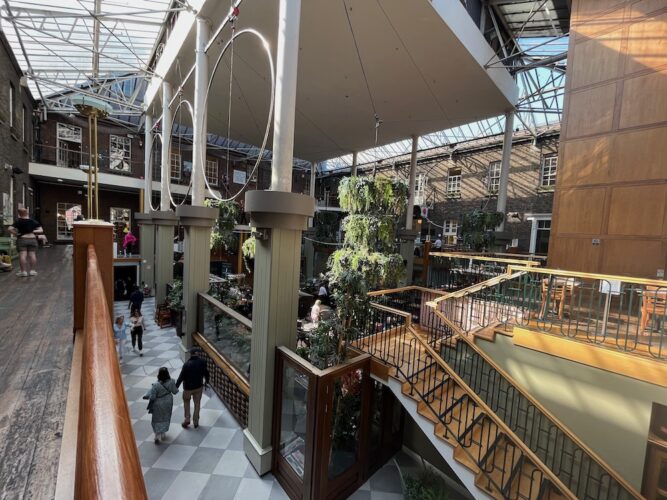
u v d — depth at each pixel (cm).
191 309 629
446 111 938
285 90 351
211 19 605
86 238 249
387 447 443
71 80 1087
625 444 308
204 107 618
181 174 1600
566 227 544
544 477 332
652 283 295
